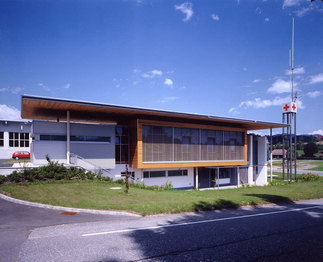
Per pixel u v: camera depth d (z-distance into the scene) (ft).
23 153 103.71
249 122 97.66
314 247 20.95
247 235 24.06
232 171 116.16
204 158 93.09
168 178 92.48
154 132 81.10
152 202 40.78
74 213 33.19
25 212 32.83
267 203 45.98
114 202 39.22
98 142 74.84
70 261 17.47
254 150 127.34
